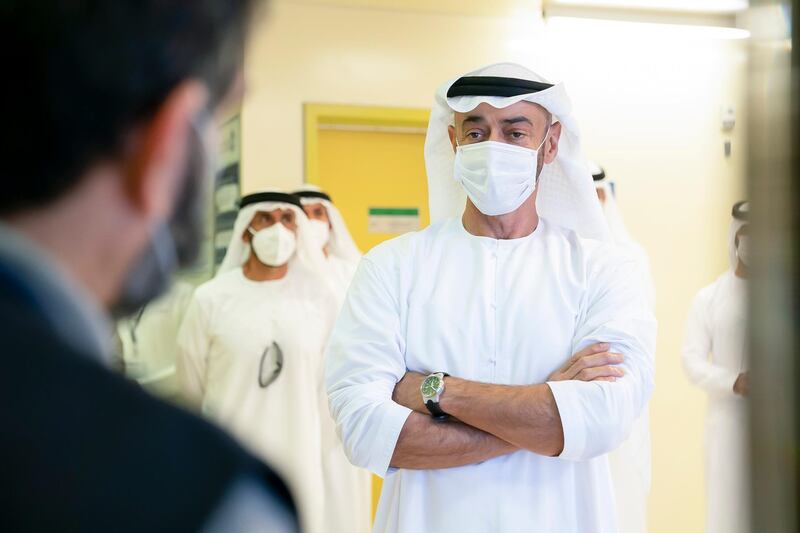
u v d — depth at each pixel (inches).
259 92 179.5
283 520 17.1
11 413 15.8
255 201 141.5
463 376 67.5
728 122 189.6
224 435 17.4
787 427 17.0
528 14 187.9
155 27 19.0
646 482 120.8
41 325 17.0
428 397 64.6
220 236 176.1
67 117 18.0
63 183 18.3
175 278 21.8
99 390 16.7
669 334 188.5
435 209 78.0
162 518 15.6
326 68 182.4
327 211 164.6
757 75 17.2
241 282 141.2
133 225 19.9
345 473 140.3
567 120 72.4
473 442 63.9
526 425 62.6
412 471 66.5
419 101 186.2
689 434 186.2
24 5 17.7
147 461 16.2
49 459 15.7
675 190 190.5
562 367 67.0
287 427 134.8
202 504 15.8
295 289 141.8
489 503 64.5
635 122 189.9
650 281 141.0
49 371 16.4
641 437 120.3
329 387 68.8
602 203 141.1
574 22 183.3
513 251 71.5
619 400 63.6
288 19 180.9
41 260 17.7
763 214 17.2
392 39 185.0
